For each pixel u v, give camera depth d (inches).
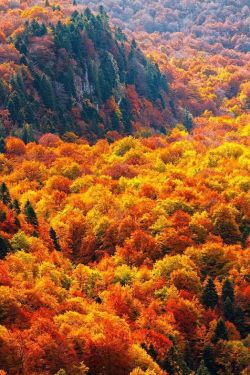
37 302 3282.5
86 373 2876.5
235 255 4382.4
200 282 4136.3
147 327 3535.9
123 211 5152.6
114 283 4079.7
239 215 5064.0
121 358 2997.0
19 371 2726.4
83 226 5029.5
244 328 3858.3
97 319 3265.3
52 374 2753.4
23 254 3907.5
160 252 4537.4
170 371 3216.0
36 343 2815.0
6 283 3408.0
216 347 3560.5
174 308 3730.3
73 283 3954.2
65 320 3139.8
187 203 5177.2
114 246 4800.7
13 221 4589.1
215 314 3833.7
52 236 4749.0
